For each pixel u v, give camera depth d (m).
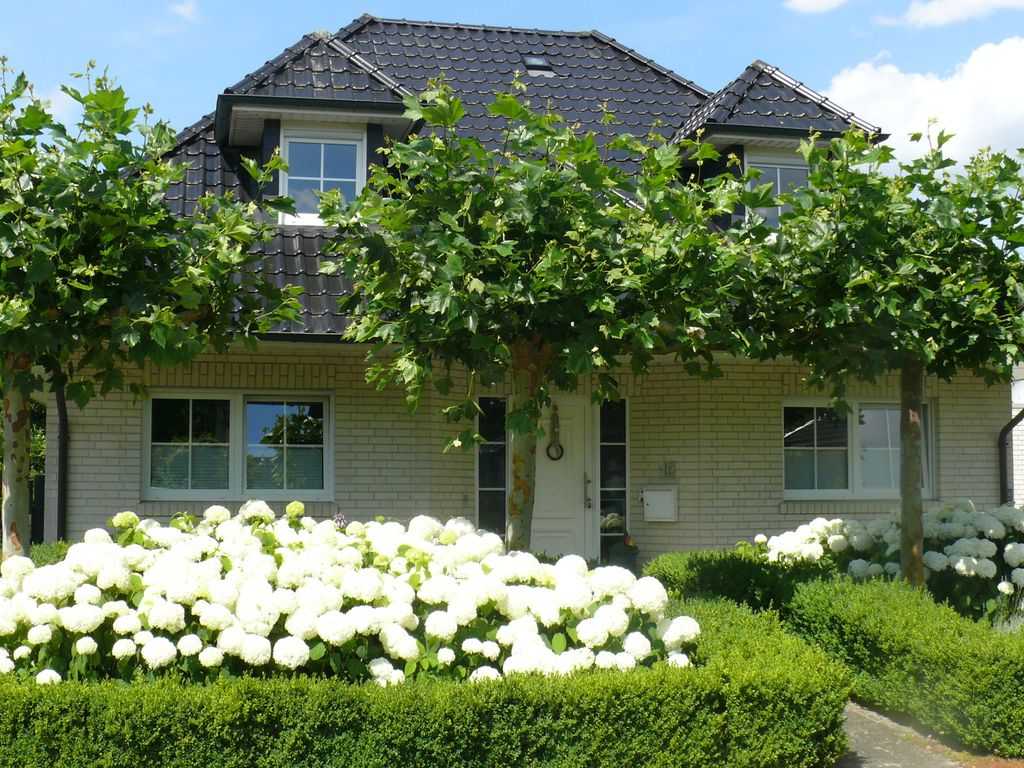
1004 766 6.35
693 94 15.09
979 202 7.95
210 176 12.54
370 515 11.62
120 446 11.30
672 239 7.11
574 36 16.05
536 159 8.71
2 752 4.95
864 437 13.24
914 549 8.58
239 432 11.65
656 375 12.84
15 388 6.99
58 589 5.56
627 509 12.95
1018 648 6.55
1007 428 13.12
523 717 5.30
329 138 12.30
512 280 6.88
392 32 15.34
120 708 5.00
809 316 7.69
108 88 7.09
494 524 12.48
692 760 5.48
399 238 7.13
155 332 6.45
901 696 7.10
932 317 7.84
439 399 11.91
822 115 13.07
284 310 7.93
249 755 5.06
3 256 6.61
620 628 5.91
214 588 5.68
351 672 5.64
